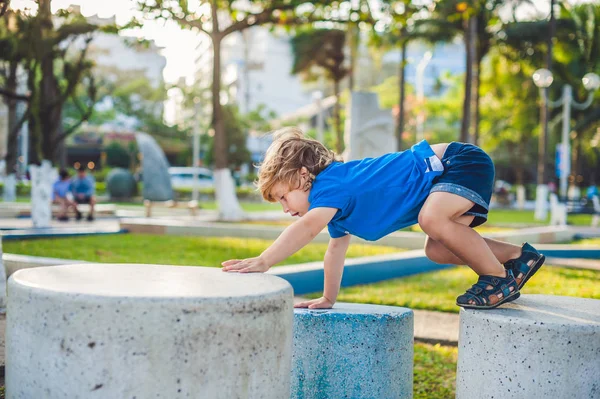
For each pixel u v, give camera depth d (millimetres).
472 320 2635
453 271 8102
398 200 2764
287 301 2123
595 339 2445
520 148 40156
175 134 45656
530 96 31484
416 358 4160
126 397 1846
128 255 7949
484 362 2574
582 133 31875
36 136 12016
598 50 27391
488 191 2824
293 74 31438
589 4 25359
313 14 14531
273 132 3049
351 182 2740
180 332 1862
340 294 6137
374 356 2867
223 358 1920
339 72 30172
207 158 42969
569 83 29406
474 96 24500
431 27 22688
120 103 44031
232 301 1927
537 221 18344
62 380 1887
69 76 11430
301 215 2908
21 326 1998
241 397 1963
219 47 15195
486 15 22375
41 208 12391
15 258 5895
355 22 14086
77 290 1919
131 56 42188
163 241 9906
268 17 14594
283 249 2607
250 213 18766
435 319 5215
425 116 41406
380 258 7363
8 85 10977
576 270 8102
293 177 2783
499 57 28406
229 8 14773
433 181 2783
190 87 42688
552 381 2443
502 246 2955
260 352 2004
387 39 23625
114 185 27250
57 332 1892
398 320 2924
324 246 9797
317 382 2902
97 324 1851
